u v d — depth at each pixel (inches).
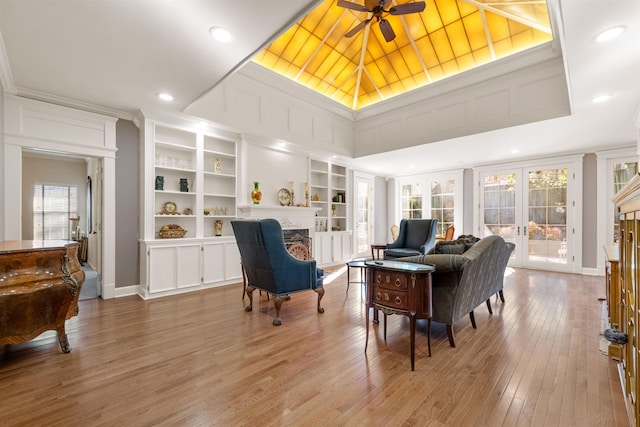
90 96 135.9
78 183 281.7
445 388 73.5
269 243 115.3
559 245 226.2
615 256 108.0
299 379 77.3
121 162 157.6
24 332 83.1
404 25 184.1
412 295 84.5
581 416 63.0
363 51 211.3
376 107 231.8
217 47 96.1
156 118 157.6
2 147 123.6
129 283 160.1
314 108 223.6
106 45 95.0
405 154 234.1
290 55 194.2
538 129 169.3
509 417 62.7
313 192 254.7
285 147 213.8
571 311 132.0
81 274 104.4
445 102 194.1
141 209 158.9
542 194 234.5
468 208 276.1
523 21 154.4
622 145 200.4
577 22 78.9
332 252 254.1
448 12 169.6
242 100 181.9
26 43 93.7
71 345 97.1
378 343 100.0
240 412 64.1
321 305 142.6
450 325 97.0
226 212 192.5
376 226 319.3
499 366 84.4
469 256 97.1
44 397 69.2
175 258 160.7
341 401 68.2
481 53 180.4
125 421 61.1
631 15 75.8
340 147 241.6
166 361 86.5
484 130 175.8
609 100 129.7
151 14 80.1
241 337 104.0
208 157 186.4
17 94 128.3
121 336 104.3
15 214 128.1
